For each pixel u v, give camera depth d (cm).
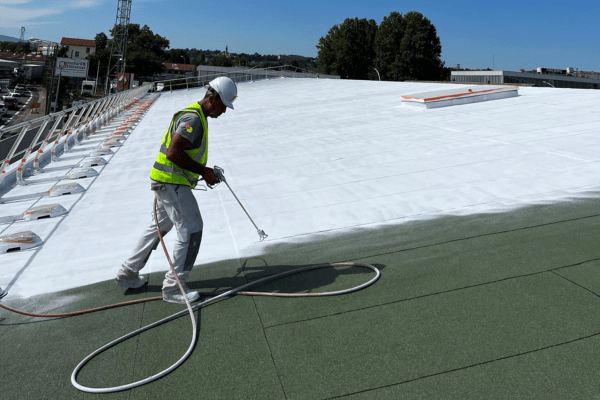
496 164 586
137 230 488
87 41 13025
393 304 285
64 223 529
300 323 276
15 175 788
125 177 752
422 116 1077
